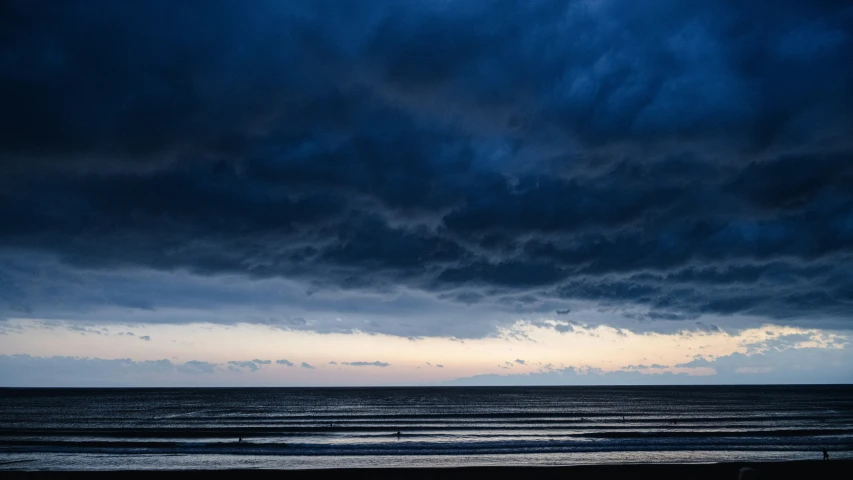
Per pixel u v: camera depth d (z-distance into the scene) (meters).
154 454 35.88
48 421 68.62
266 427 56.12
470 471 27.50
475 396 157.25
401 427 57.84
